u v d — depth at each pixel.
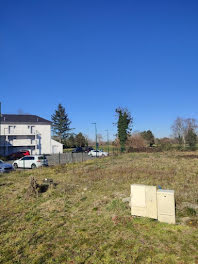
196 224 4.91
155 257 3.75
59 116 70.38
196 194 7.16
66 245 4.43
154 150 32.34
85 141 66.25
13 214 6.59
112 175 12.09
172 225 4.91
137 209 5.49
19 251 4.29
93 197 7.90
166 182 9.50
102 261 3.74
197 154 26.36
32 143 40.75
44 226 5.51
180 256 3.73
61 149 43.94
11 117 40.62
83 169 15.72
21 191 9.42
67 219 5.90
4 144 37.44
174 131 54.81
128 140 36.12
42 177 13.23
